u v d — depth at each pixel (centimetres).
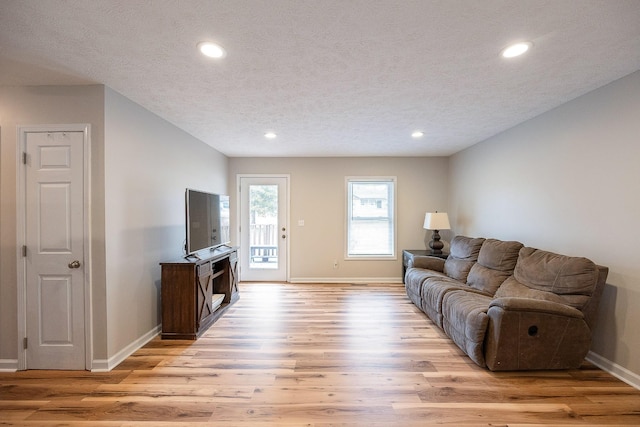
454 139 412
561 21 157
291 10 147
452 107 287
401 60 199
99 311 236
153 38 172
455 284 335
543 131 303
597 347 239
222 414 183
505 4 144
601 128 239
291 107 286
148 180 293
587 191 252
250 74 218
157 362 247
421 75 220
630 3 142
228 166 531
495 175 388
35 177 233
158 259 310
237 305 402
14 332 236
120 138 252
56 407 190
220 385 213
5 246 235
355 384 214
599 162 240
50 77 221
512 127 352
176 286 294
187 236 306
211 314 332
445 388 210
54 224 234
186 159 374
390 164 533
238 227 537
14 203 234
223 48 183
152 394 203
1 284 235
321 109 292
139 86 237
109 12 148
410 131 372
